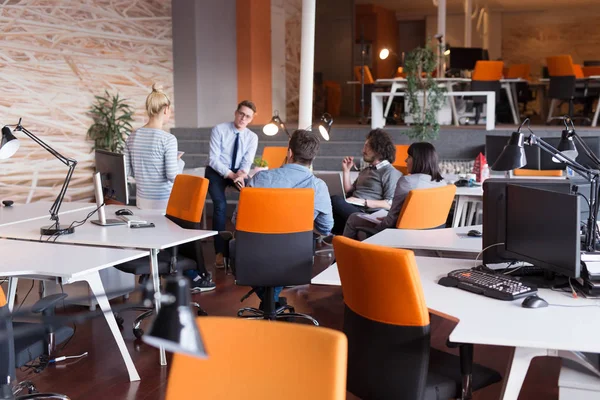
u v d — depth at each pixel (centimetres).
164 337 103
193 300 502
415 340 229
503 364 380
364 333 241
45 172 816
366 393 243
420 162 441
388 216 443
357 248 234
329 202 418
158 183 486
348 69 1605
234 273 404
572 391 227
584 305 258
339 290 533
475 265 320
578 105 1486
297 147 414
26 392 342
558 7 1741
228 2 1063
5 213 468
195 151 993
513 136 287
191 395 171
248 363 169
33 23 793
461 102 1135
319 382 162
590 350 214
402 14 1883
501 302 262
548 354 227
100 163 429
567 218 261
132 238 379
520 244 290
